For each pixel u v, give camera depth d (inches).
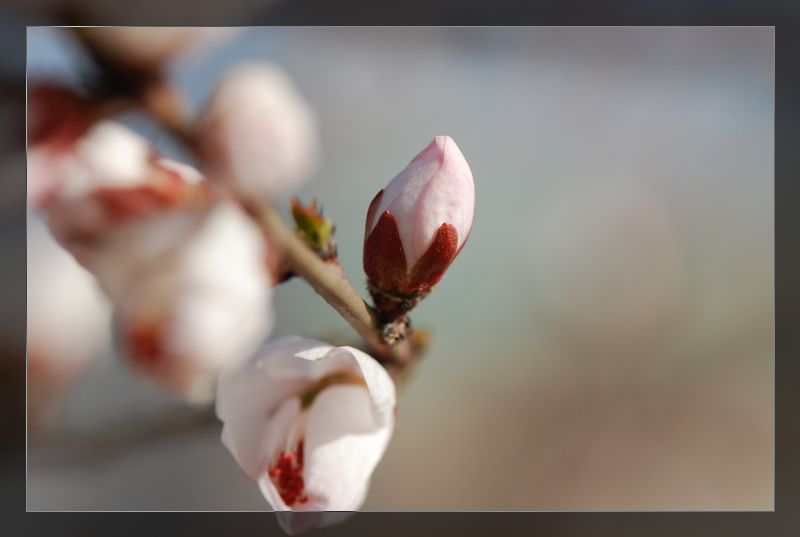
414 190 6.5
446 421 10.8
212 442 8.8
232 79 7.3
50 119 6.6
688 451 11.1
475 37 10.8
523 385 11.2
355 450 6.5
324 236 6.6
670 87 11.2
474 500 10.6
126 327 7.0
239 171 7.1
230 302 6.9
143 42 6.6
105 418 7.7
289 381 6.5
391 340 6.6
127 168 6.8
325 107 10.3
